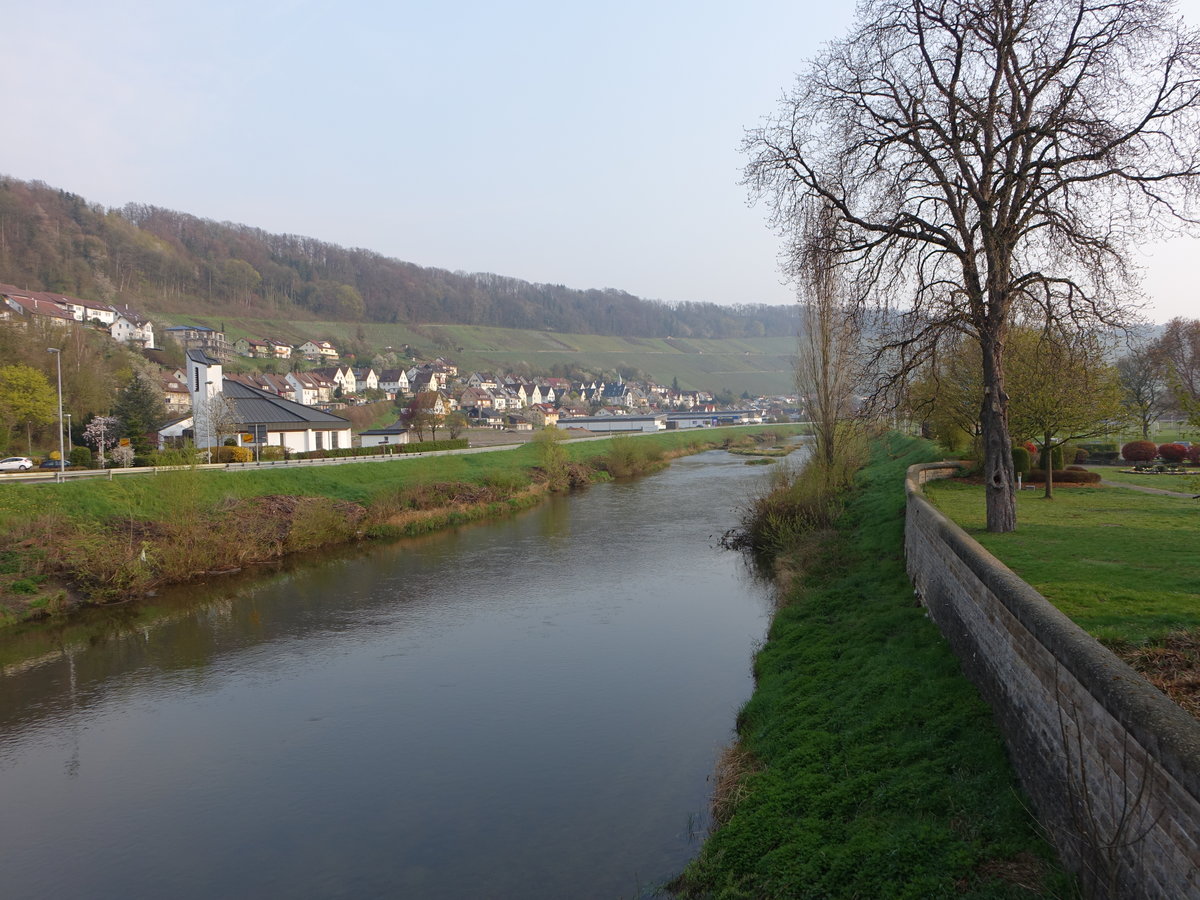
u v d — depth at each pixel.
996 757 8.95
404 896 10.23
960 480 32.16
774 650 16.83
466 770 13.55
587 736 14.60
